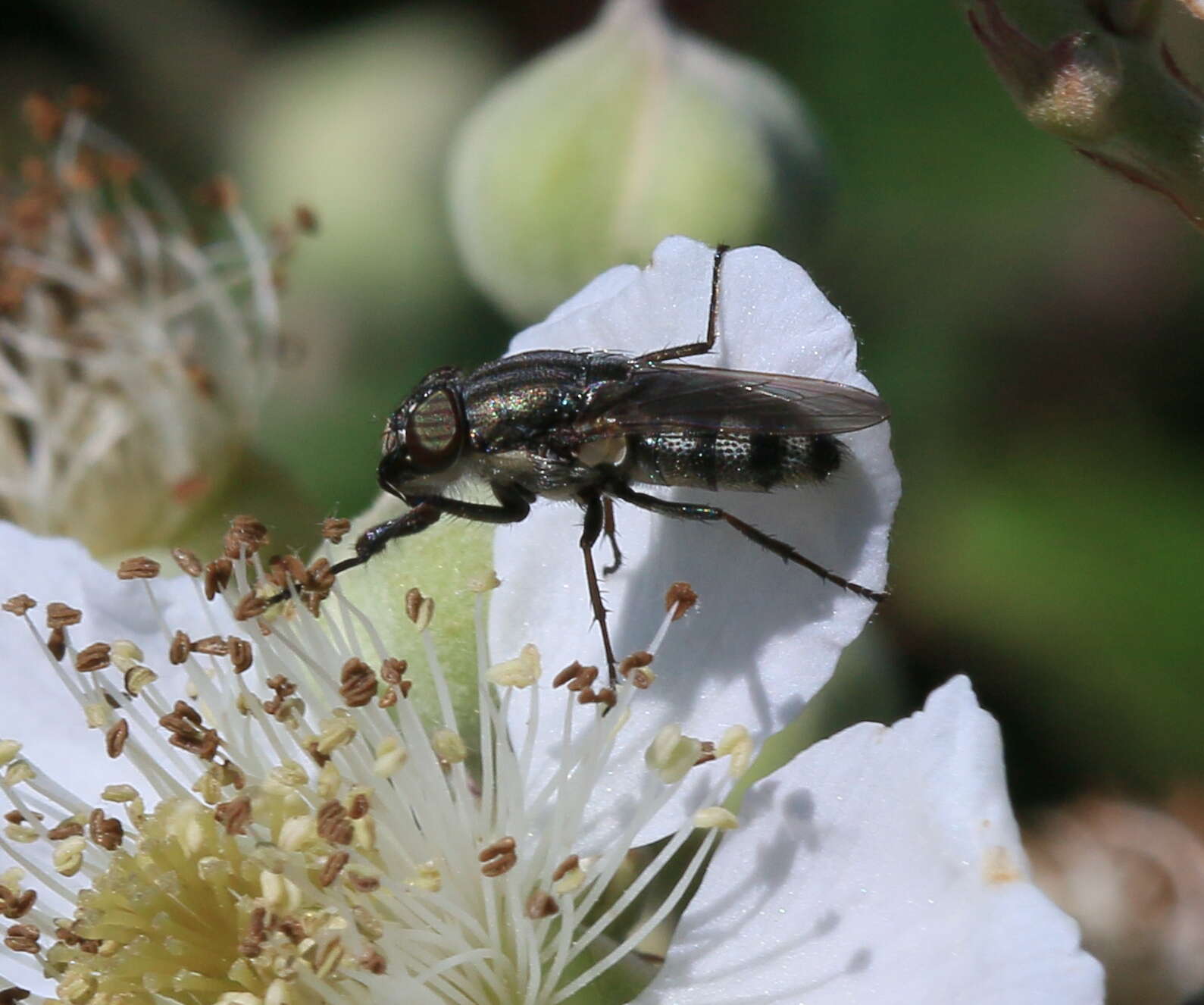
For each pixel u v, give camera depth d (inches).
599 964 3.1
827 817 3.1
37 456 3.8
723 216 3.7
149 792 3.2
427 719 3.3
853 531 3.1
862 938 3.0
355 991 3.1
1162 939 3.7
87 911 3.1
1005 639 4.1
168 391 3.8
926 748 3.0
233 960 3.1
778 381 3.1
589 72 3.8
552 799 3.2
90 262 3.8
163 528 3.8
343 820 3.1
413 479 3.3
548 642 3.2
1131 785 4.0
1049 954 3.0
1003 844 3.0
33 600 3.2
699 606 3.2
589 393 3.2
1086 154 3.1
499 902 3.2
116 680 3.3
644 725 3.2
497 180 3.8
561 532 3.3
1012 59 3.1
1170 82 3.1
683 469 3.2
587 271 3.8
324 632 3.2
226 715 3.2
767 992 3.1
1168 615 4.1
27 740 3.3
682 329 3.2
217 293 3.8
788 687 3.1
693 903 3.1
